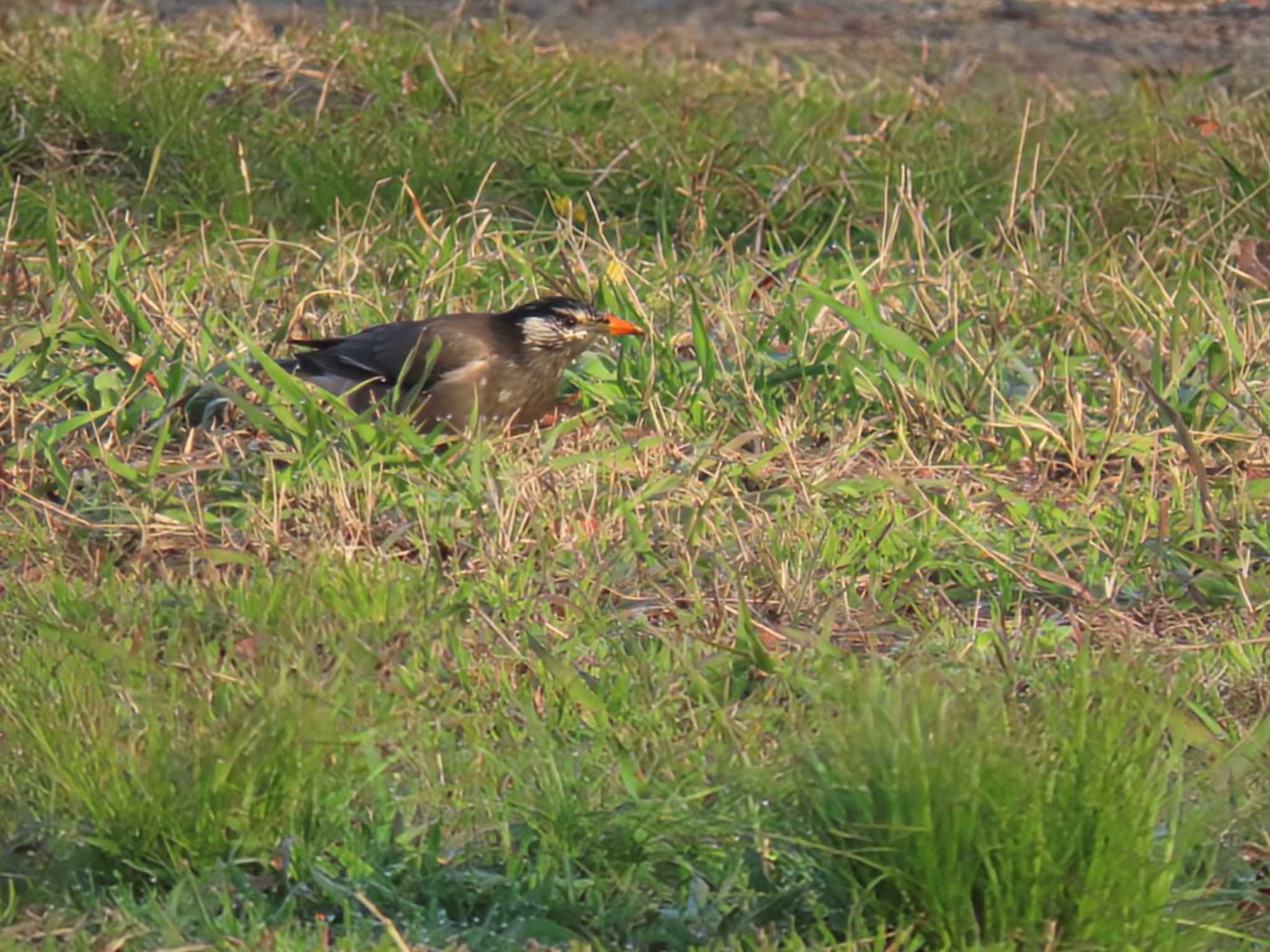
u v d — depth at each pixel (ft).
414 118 63.26
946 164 60.29
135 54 66.95
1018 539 35.55
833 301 41.24
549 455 38.19
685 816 24.22
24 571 32.96
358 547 34.09
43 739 25.11
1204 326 45.85
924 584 33.45
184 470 36.65
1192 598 32.68
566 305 41.55
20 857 24.08
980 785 22.62
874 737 23.02
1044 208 56.24
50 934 22.57
